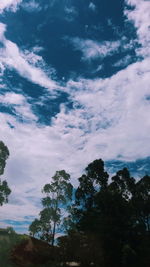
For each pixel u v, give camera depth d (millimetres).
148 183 41906
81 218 35500
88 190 39250
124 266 28828
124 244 30109
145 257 29969
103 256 30969
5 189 35500
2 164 36125
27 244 32281
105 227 31562
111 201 33656
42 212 38188
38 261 31297
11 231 33219
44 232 37000
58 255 32125
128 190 41438
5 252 30578
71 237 33031
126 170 42250
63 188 40375
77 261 32062
